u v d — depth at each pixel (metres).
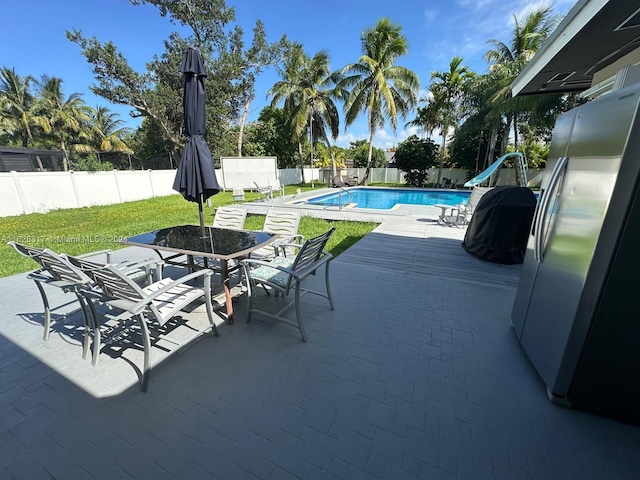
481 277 3.99
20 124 20.06
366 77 16.86
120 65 14.41
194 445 1.59
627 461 1.52
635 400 1.67
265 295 3.44
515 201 4.46
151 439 1.62
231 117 19.34
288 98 19.70
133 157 26.19
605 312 1.61
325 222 7.94
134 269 3.12
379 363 2.26
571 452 1.56
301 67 19.11
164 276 4.00
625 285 1.54
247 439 1.63
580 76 3.73
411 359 2.31
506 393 1.96
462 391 1.98
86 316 2.27
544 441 1.62
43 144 21.77
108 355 2.33
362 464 1.50
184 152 3.11
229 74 16.78
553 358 1.88
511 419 1.76
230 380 2.07
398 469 1.47
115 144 24.58
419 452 1.56
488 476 1.44
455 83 16.83
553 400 1.87
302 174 22.39
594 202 1.59
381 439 1.63
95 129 23.27
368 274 4.10
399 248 5.36
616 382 1.68
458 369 2.20
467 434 1.66
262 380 2.08
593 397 1.75
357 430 1.69
